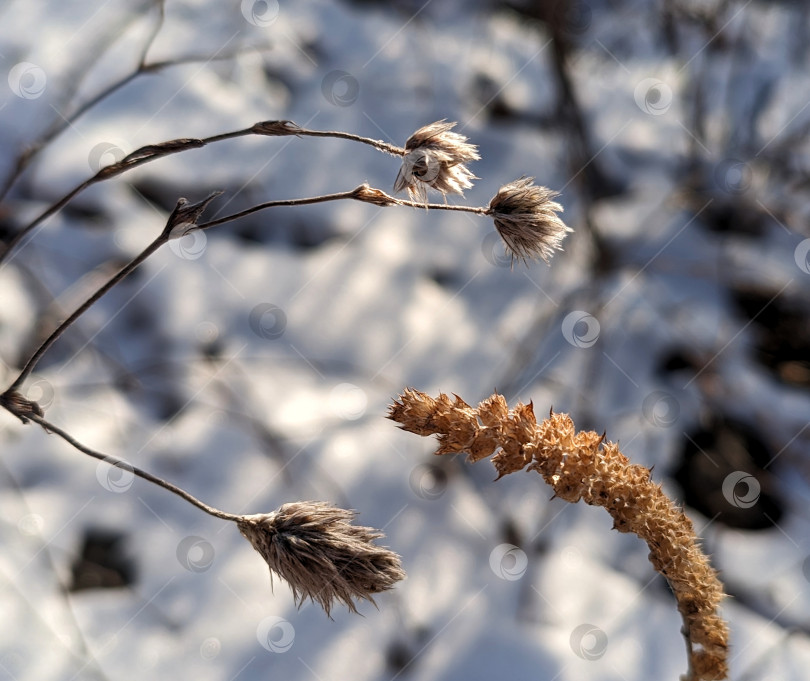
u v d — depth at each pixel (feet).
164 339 1.98
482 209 0.99
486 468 1.89
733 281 2.20
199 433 1.87
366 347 2.05
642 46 2.65
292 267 2.13
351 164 2.30
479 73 2.57
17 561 1.64
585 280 2.17
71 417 1.82
